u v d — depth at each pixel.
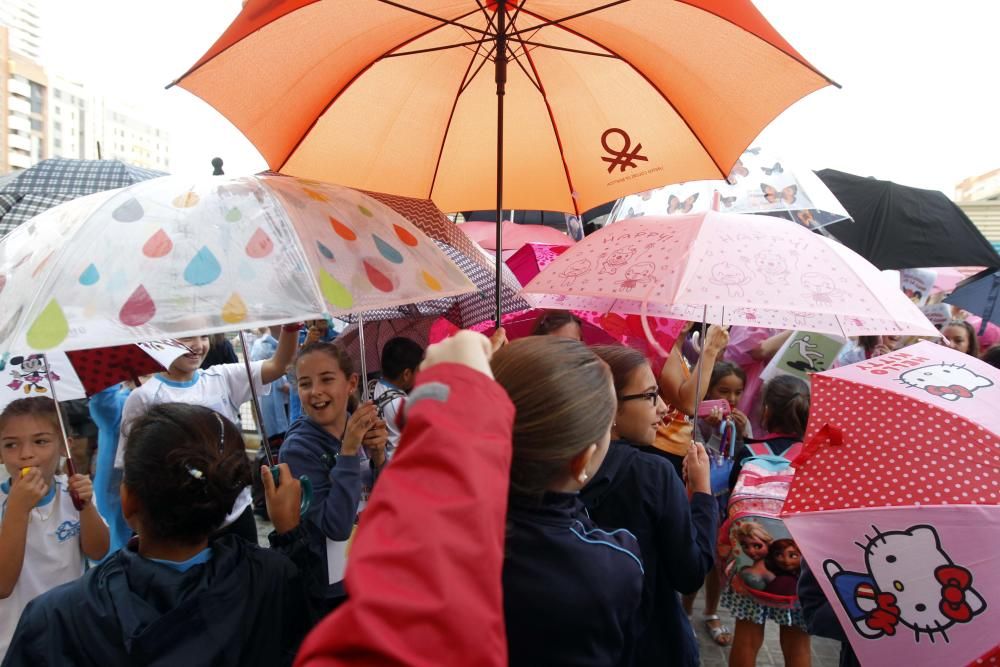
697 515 2.10
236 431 1.61
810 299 1.87
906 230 4.97
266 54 1.89
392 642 0.57
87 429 3.88
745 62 1.93
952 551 1.38
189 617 1.41
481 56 2.35
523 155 2.57
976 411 1.55
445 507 0.65
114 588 1.42
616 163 2.43
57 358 2.85
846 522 1.48
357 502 1.97
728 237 2.05
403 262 1.82
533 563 1.25
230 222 1.58
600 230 2.48
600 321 4.03
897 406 1.57
